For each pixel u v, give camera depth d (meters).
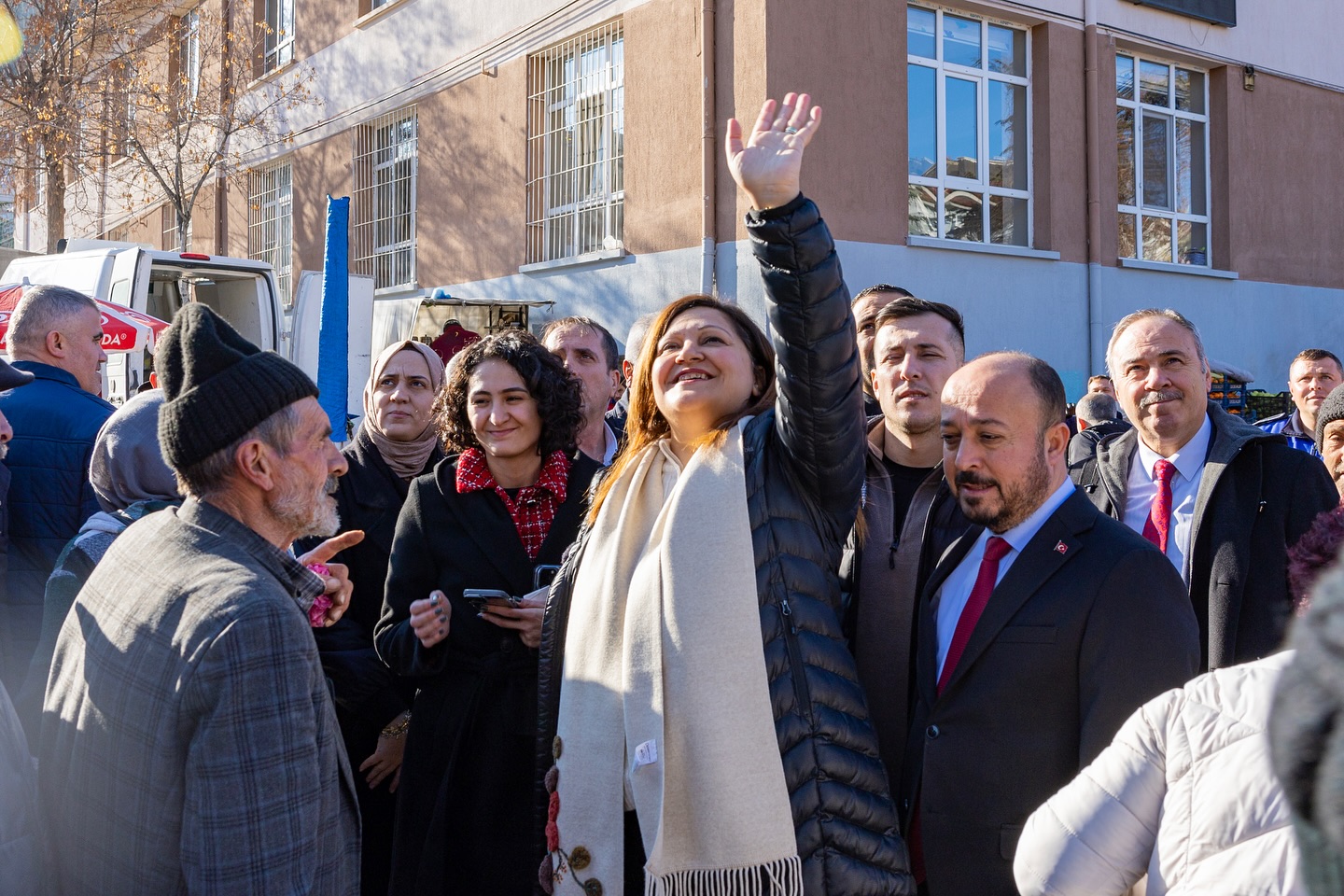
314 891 1.68
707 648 2.00
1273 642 2.80
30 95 15.77
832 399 2.09
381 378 3.51
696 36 9.27
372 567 3.33
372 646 3.23
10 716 1.82
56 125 15.73
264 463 1.87
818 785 2.00
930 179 9.95
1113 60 10.95
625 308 10.06
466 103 12.23
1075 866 1.51
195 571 1.75
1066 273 10.59
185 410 1.84
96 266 9.17
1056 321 10.52
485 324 10.69
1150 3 11.02
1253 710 1.37
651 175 9.76
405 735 3.13
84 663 1.80
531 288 11.24
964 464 2.23
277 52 16.17
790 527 2.14
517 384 2.87
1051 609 2.13
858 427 2.16
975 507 2.23
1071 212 10.64
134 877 1.65
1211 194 12.13
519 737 2.71
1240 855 1.30
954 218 10.12
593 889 2.05
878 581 2.60
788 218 2.01
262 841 1.62
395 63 13.41
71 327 3.84
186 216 15.69
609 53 10.50
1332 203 13.05
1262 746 1.33
